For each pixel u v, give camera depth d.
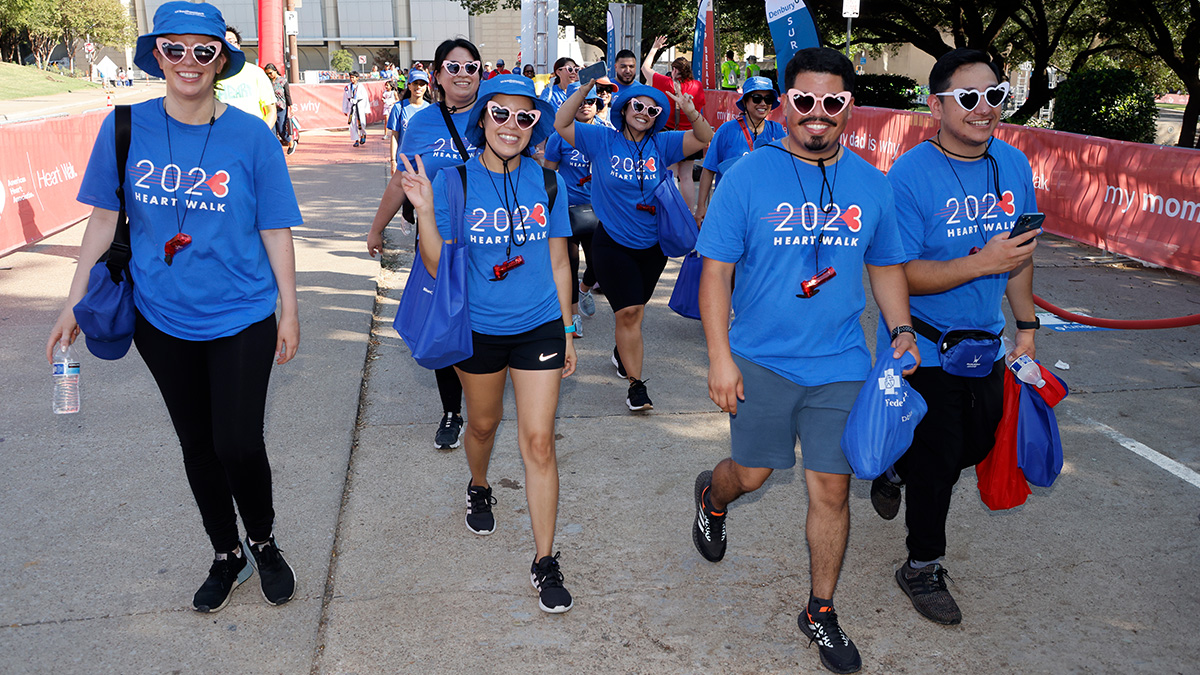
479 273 3.06
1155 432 4.66
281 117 16.64
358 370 5.45
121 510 3.68
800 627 2.90
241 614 3.02
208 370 2.79
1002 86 2.81
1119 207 8.54
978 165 2.97
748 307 2.79
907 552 3.52
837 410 2.72
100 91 52.44
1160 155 7.98
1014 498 3.12
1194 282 7.72
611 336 6.38
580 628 2.99
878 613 3.10
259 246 2.85
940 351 2.91
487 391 3.22
